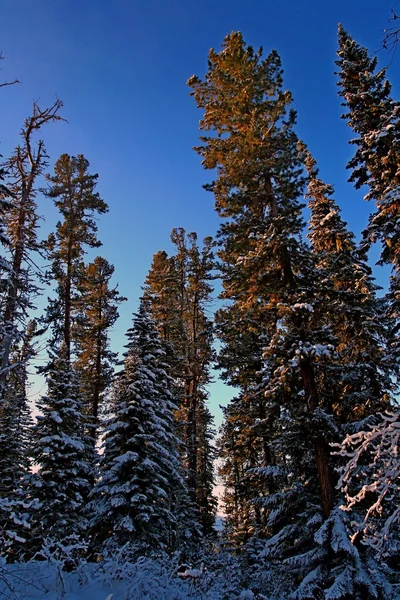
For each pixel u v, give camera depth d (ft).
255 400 56.80
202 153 50.65
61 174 84.84
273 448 41.32
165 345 74.33
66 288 80.18
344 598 31.53
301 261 43.37
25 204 56.24
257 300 46.06
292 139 46.50
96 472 54.44
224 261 61.82
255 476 47.70
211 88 52.54
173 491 61.00
